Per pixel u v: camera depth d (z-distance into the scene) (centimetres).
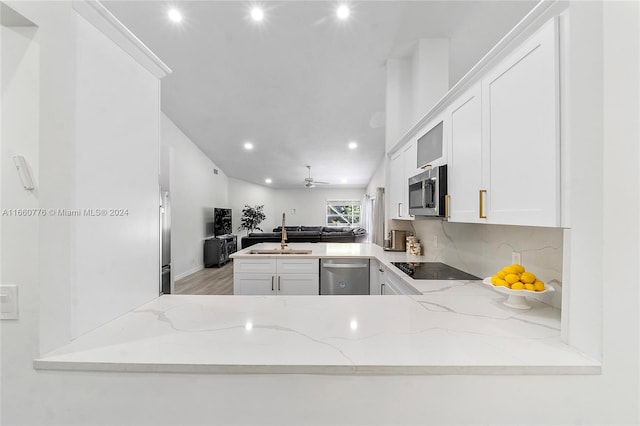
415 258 270
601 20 75
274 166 774
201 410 75
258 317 105
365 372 72
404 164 262
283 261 293
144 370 73
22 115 74
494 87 120
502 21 257
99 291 95
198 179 627
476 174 135
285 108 473
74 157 85
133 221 113
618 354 74
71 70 84
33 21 73
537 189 95
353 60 340
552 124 88
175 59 347
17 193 74
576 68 81
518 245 149
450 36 282
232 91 423
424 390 74
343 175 876
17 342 75
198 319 103
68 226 83
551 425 74
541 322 102
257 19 277
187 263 570
